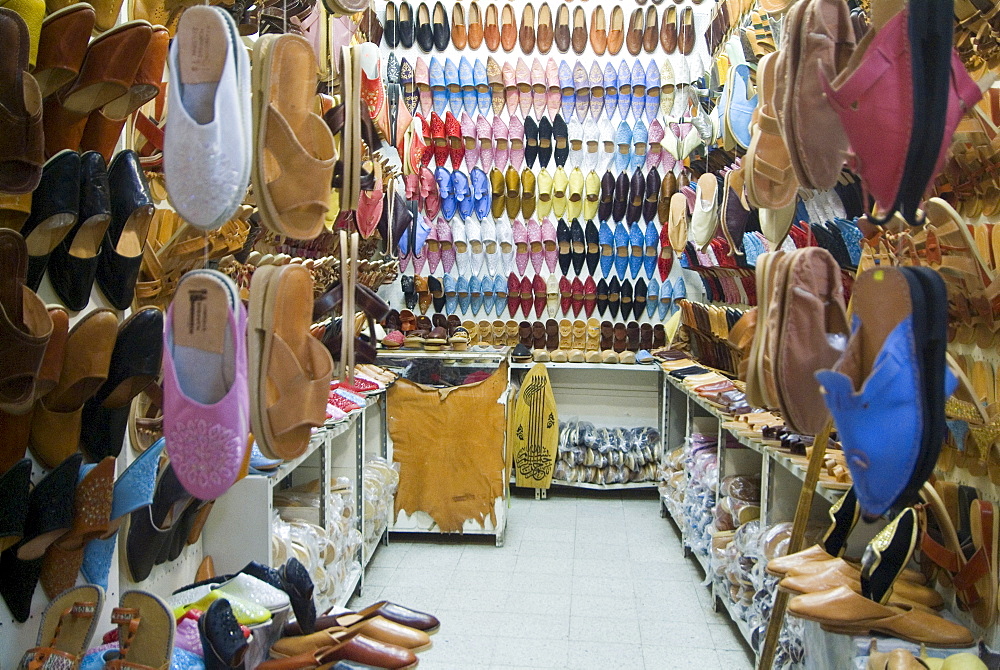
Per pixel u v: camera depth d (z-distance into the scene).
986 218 1.74
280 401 1.26
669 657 2.84
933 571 1.86
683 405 4.98
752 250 3.09
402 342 4.75
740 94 2.82
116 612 1.39
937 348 1.05
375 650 1.77
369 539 3.66
